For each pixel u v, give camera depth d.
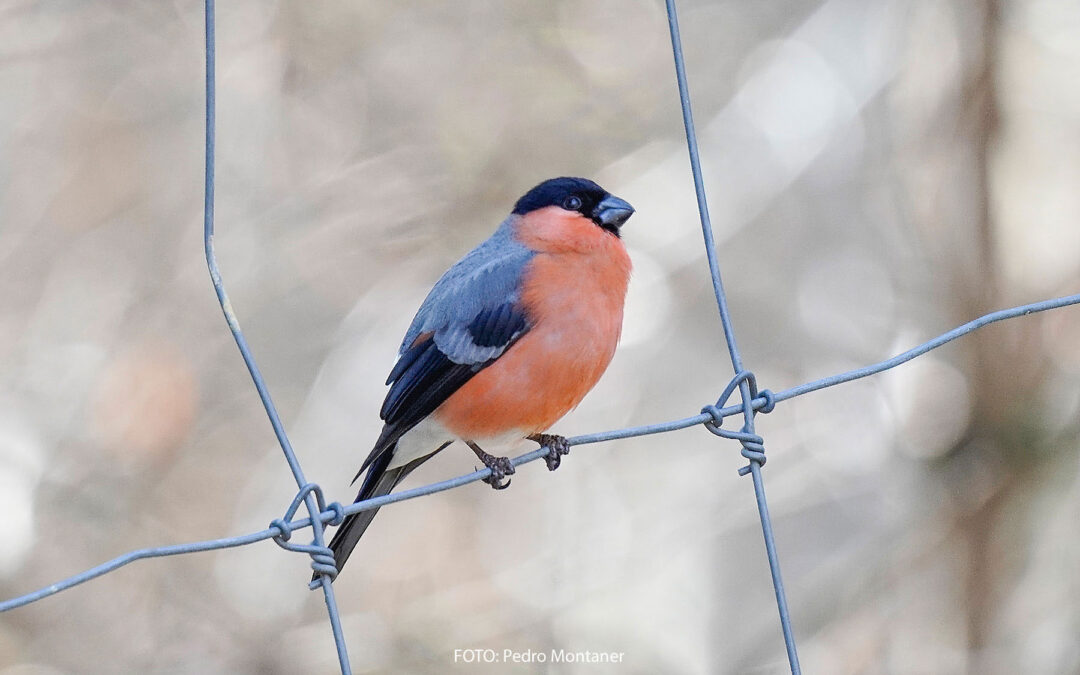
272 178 14.26
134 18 14.80
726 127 14.75
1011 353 11.87
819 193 14.77
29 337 14.08
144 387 13.09
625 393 14.85
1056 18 13.28
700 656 14.26
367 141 14.16
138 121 14.73
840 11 14.99
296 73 14.30
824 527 14.88
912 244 13.24
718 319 14.85
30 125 14.81
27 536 12.73
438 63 14.16
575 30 14.27
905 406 12.80
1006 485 11.66
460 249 13.77
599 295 7.41
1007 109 12.42
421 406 7.43
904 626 12.59
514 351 7.31
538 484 14.59
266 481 13.64
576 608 13.55
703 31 15.10
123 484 13.14
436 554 14.29
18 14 14.48
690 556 14.95
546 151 13.82
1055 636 11.84
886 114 14.27
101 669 12.66
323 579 5.10
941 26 13.01
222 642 12.98
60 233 14.57
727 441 14.77
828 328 14.71
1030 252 12.98
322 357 14.10
